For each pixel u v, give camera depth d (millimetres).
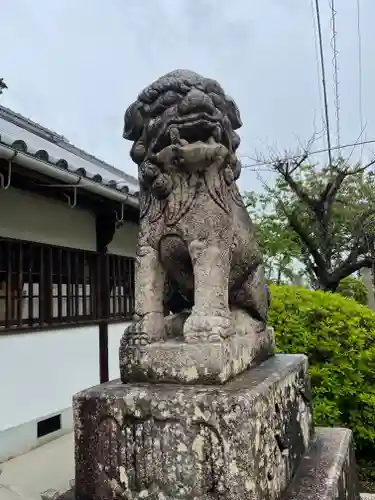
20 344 4645
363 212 12234
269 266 15656
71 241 5457
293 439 2080
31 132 7754
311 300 4465
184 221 1942
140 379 1848
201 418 1580
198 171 1932
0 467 4188
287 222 13500
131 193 5254
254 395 1622
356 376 3945
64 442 4922
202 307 1853
